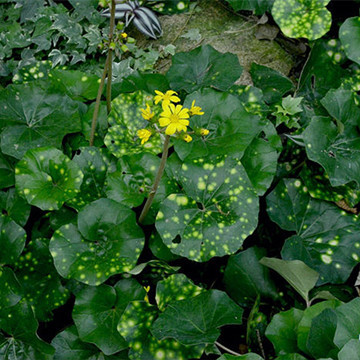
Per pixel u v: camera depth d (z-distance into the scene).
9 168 2.51
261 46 2.72
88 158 2.48
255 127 2.47
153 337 2.33
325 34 2.70
